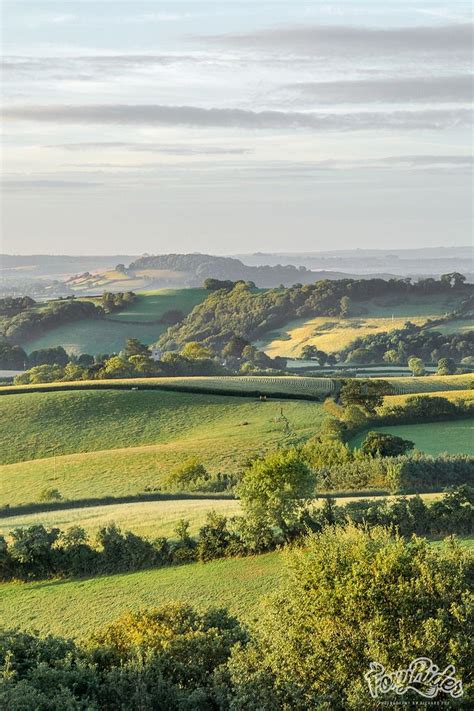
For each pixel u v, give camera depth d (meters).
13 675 39.94
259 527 76.50
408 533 74.62
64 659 42.47
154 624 47.34
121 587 73.31
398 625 37.16
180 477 133.12
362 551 40.53
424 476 108.38
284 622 40.31
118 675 40.56
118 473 147.75
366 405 181.00
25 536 80.31
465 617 36.12
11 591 77.00
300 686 37.12
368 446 133.25
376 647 36.31
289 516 76.38
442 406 170.25
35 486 143.88
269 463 79.00
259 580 69.06
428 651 35.72
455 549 40.84
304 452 136.62
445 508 74.56
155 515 94.81
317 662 37.66
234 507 97.12
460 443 145.88
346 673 36.84
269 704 36.72
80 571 79.38
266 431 175.25
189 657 42.78
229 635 45.47
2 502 135.12
